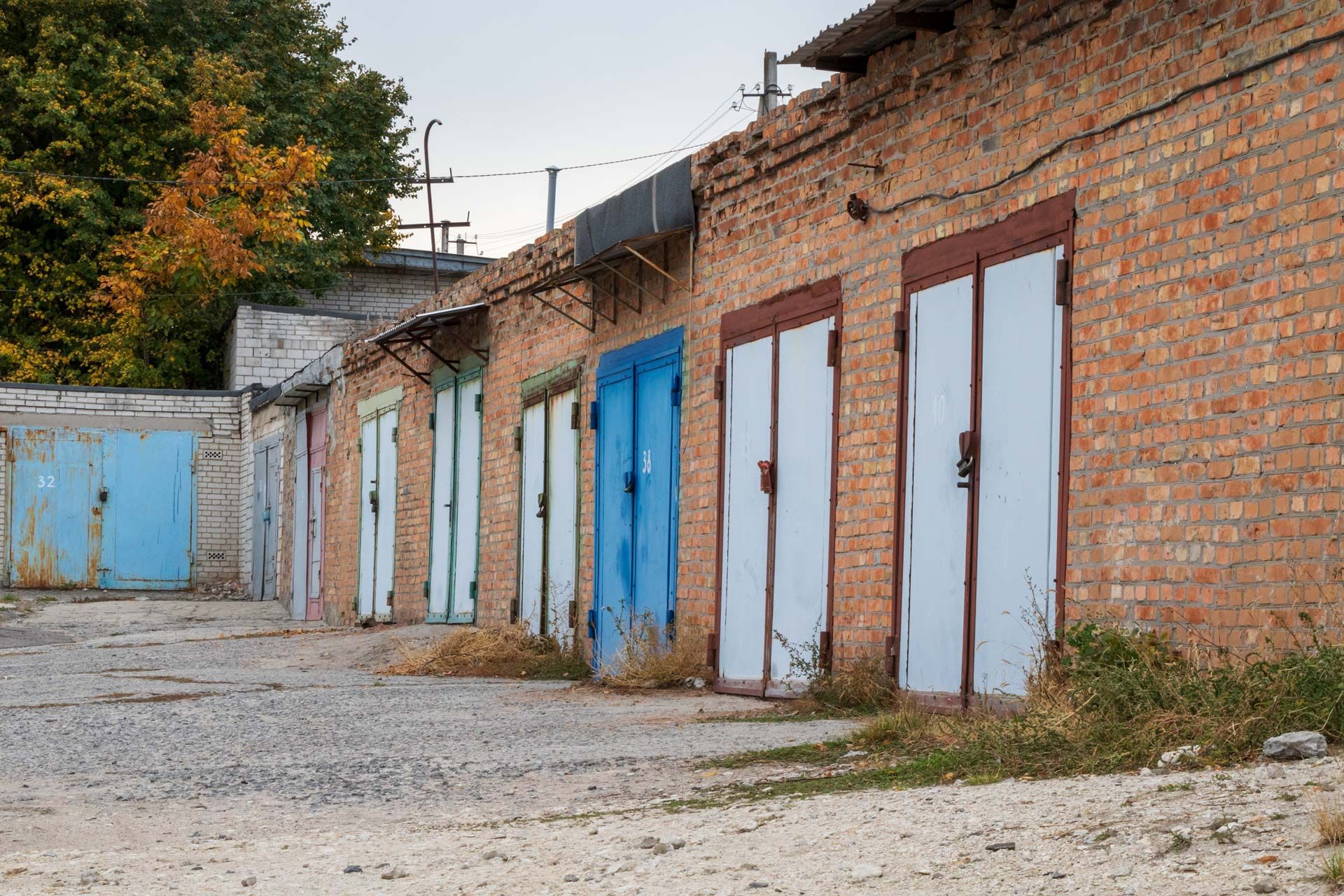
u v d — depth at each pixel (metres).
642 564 13.23
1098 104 7.84
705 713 9.91
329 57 40.31
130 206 36.03
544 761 7.86
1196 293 7.09
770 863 4.76
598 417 14.35
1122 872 4.00
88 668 15.18
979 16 8.84
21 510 30.27
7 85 35.12
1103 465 7.65
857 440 10.02
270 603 27.58
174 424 31.39
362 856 5.64
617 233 13.15
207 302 35.44
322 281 38.44
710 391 12.12
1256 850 3.98
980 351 8.75
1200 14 7.15
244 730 9.62
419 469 19.48
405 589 19.81
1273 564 6.54
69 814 6.89
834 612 10.21
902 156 9.63
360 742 8.94
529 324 16.22
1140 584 7.34
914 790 5.92
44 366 35.31
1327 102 6.40
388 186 40.41
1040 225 8.26
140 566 30.94
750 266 11.56
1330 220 6.36
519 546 16.30
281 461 27.47
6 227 35.16
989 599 8.55
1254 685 5.89
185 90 36.66
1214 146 7.03
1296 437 6.47
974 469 8.74
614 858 5.14
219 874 5.38
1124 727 6.09
